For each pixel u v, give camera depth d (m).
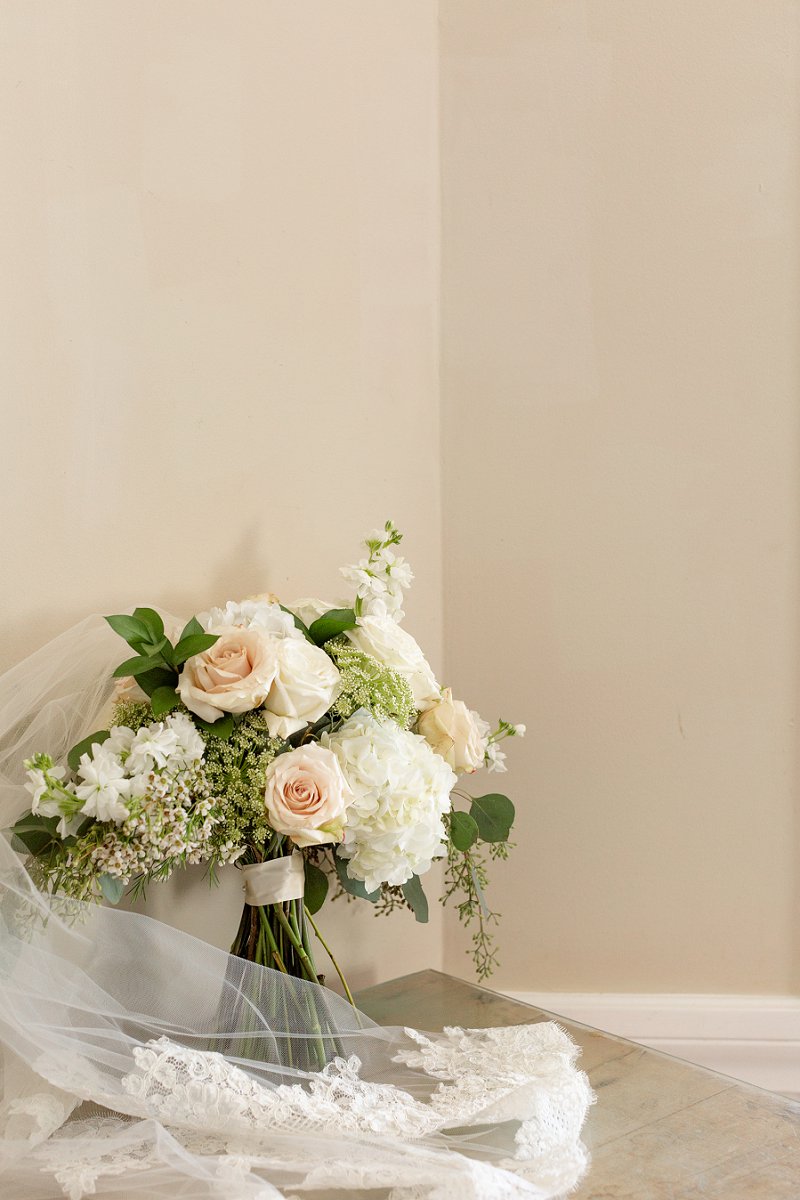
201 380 1.05
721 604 1.27
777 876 1.29
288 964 0.92
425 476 1.28
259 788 0.82
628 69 1.24
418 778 0.86
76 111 0.94
